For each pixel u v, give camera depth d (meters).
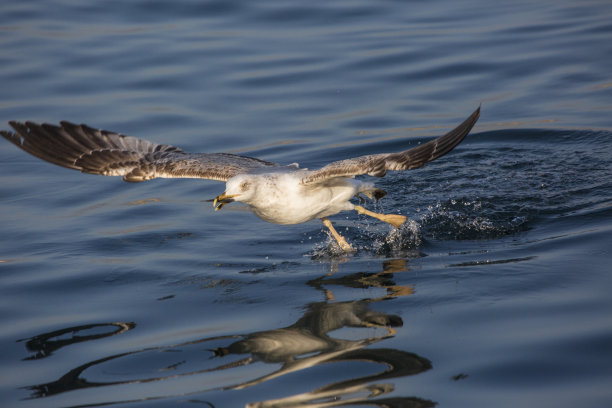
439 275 11.52
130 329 10.24
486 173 16.47
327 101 20.19
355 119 19.16
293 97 20.50
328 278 11.77
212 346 9.63
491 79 20.81
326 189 12.05
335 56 22.66
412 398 8.15
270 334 9.89
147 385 8.74
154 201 15.74
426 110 19.48
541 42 22.73
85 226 14.35
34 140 11.27
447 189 15.77
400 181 16.55
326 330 9.91
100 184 16.72
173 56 23.00
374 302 10.69
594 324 9.44
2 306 11.09
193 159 12.18
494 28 24.16
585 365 8.57
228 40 24.06
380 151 17.44
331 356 9.19
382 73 21.55
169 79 21.58
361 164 10.52
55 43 24.00
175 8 26.69
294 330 9.96
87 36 24.59
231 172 11.88
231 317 10.48
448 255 12.52
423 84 20.89
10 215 14.94
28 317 10.74
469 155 17.59
